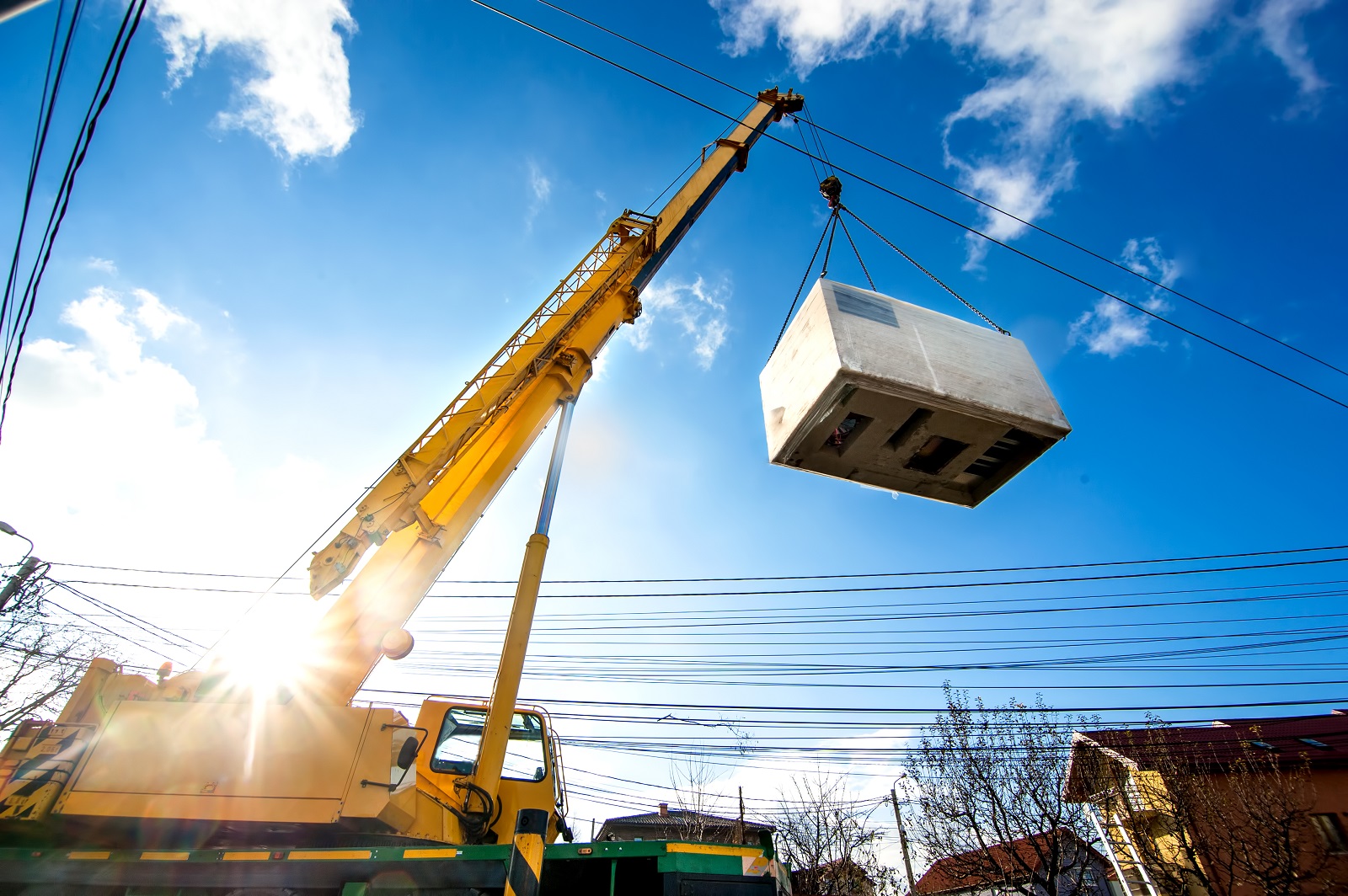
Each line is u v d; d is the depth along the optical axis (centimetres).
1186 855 1439
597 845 445
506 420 864
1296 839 1393
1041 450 353
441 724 595
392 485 753
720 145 1392
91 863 436
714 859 439
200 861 429
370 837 482
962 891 1917
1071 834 1545
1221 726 1811
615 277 1074
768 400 392
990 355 358
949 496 407
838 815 2248
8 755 490
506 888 397
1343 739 1641
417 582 727
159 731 485
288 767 475
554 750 660
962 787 1563
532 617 623
